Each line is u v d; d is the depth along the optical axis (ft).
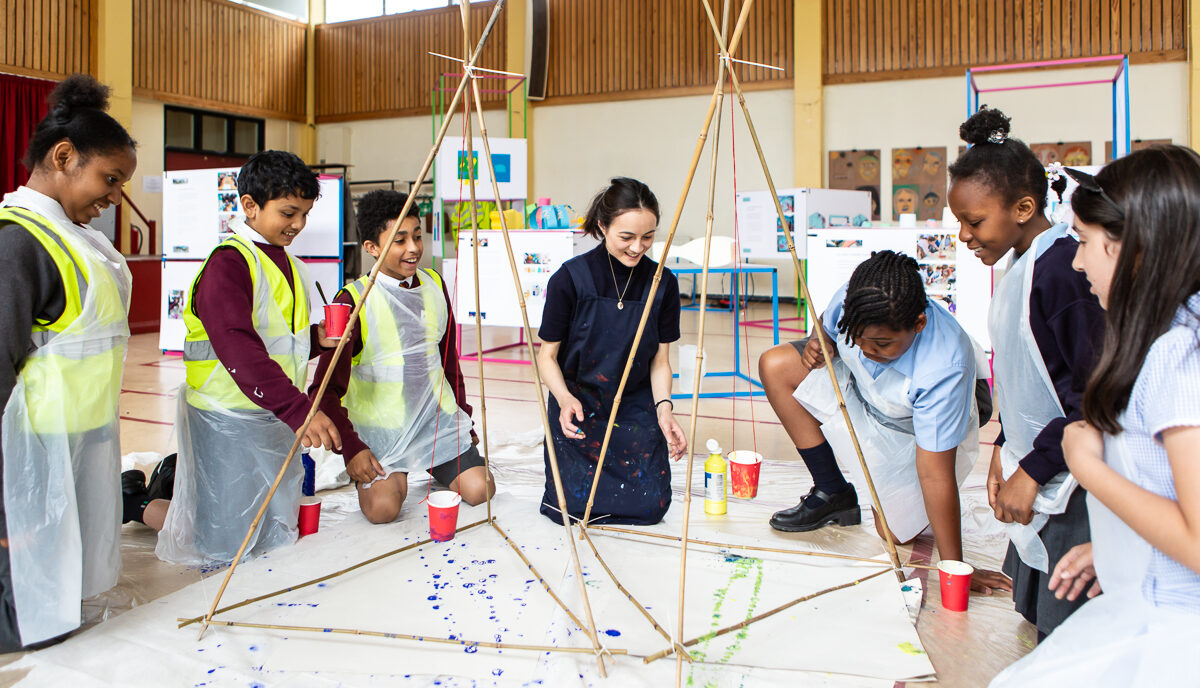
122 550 6.82
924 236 12.59
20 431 4.80
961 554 6.19
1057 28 27.96
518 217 17.92
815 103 30.45
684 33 32.89
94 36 30.12
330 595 5.80
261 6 36.60
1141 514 2.97
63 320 4.98
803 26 30.40
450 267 18.20
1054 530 4.72
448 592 5.85
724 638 5.19
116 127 5.13
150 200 32.81
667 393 7.23
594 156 34.76
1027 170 5.05
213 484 6.46
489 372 16.98
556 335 6.99
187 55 33.73
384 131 38.06
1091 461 3.21
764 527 7.33
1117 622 3.18
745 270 14.64
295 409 5.99
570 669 4.75
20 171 28.37
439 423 7.87
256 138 37.29
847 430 6.75
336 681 4.65
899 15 29.81
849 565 6.43
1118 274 3.02
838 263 13.04
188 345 6.46
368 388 7.62
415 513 7.68
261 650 4.99
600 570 6.27
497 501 8.00
